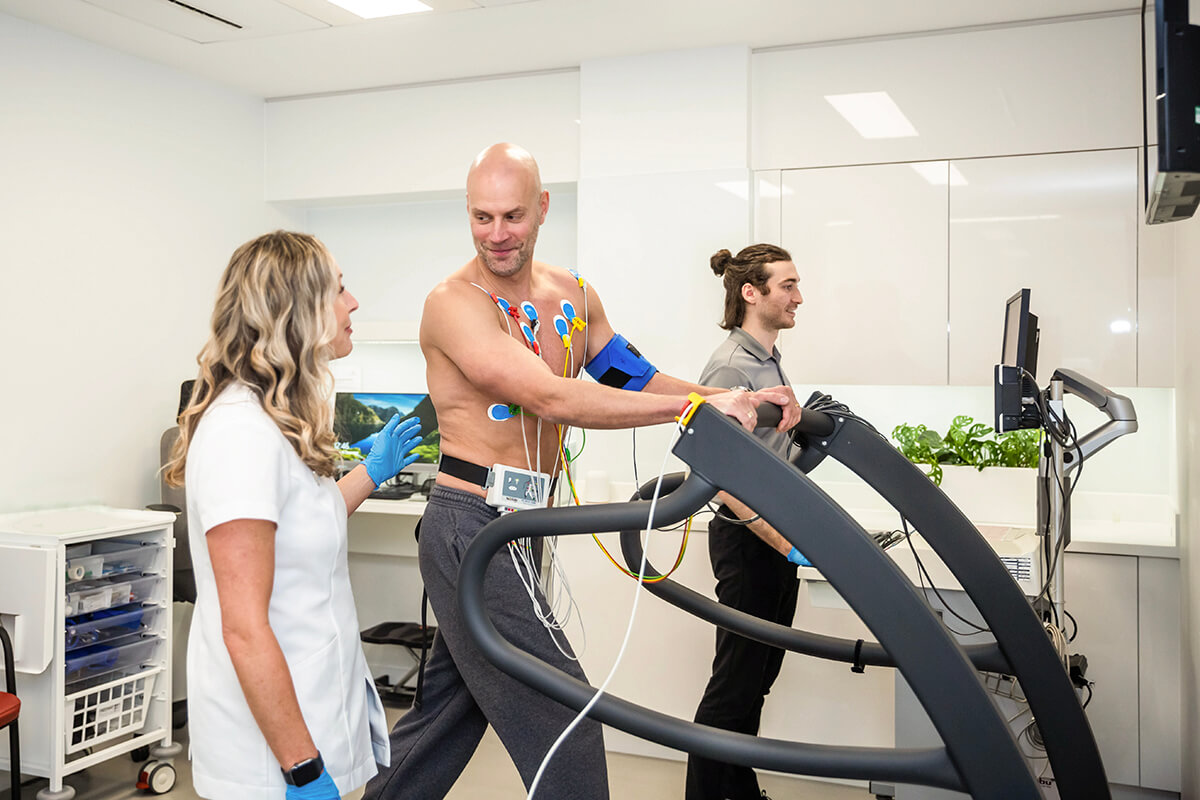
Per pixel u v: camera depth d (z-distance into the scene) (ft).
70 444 11.48
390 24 11.27
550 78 12.99
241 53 12.25
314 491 4.85
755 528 7.73
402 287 14.70
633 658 11.74
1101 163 10.80
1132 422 7.34
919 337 11.43
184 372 13.11
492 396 6.10
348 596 5.05
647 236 12.13
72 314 11.48
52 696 9.55
